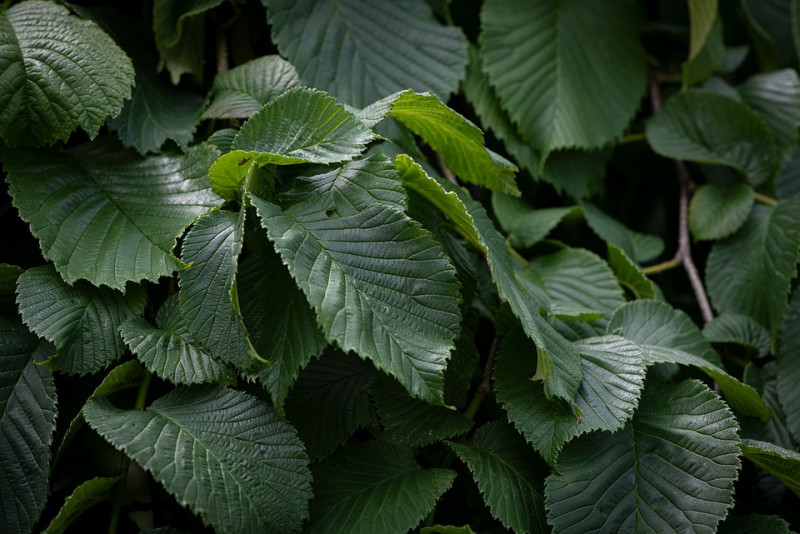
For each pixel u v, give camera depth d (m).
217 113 0.80
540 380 0.77
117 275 0.74
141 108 0.81
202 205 0.76
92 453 0.82
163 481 0.70
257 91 0.81
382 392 0.77
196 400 0.74
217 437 0.73
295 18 0.85
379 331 0.71
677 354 0.79
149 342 0.74
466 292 0.79
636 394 0.76
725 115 0.95
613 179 1.01
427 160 0.87
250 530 0.71
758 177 0.95
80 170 0.78
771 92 0.98
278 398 0.72
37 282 0.74
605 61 0.94
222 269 0.73
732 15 1.03
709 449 0.76
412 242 0.73
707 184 0.97
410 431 0.76
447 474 0.76
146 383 0.76
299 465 0.73
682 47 1.01
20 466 0.73
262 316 0.73
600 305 0.85
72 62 0.77
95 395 0.74
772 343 0.88
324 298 0.70
